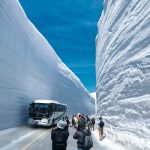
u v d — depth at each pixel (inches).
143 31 490.0
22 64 1205.7
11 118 952.3
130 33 589.9
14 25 1090.1
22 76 1190.3
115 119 651.5
